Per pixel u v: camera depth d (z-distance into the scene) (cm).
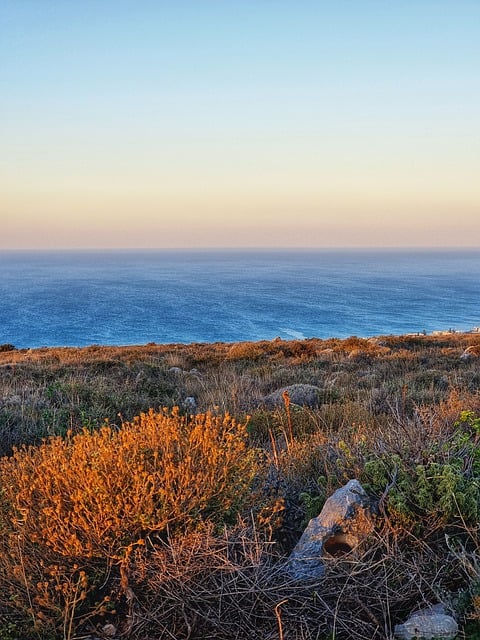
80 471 351
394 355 1795
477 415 591
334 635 289
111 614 319
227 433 414
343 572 318
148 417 423
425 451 414
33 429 712
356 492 374
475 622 293
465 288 19138
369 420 774
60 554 329
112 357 1969
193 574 311
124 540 332
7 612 315
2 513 361
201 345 2892
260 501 396
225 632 296
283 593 308
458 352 1944
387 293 17088
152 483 350
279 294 16962
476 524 355
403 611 313
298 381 1275
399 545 348
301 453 518
